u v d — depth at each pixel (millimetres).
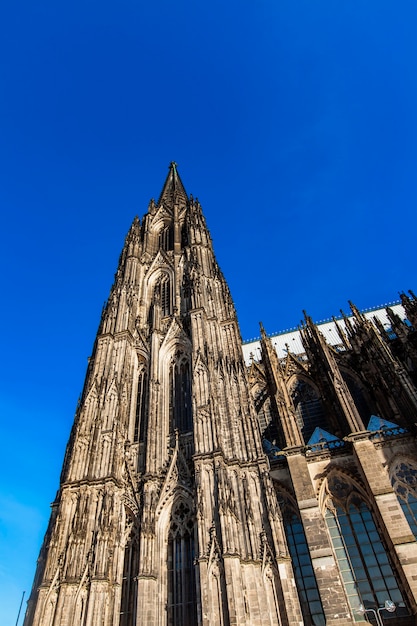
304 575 46594
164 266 90312
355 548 46188
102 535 48062
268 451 59094
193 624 42750
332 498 50406
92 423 60188
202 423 54750
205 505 47125
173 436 58938
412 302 73250
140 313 81000
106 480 53031
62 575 45500
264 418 71938
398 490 48812
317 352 72250
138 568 45969
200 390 59094
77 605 43625
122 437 59719
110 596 45219
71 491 53062
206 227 102312
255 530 45094
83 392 70938
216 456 50250
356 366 72438
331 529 48188
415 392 53812
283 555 42438
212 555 42750
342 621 38375
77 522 49406
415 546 41062
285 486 52844
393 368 57188
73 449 57156
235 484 49000
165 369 68375
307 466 50625
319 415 70438
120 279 87812
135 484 55000
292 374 76875
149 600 43281
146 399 65812
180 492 51906
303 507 46656
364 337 70312
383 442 51875
